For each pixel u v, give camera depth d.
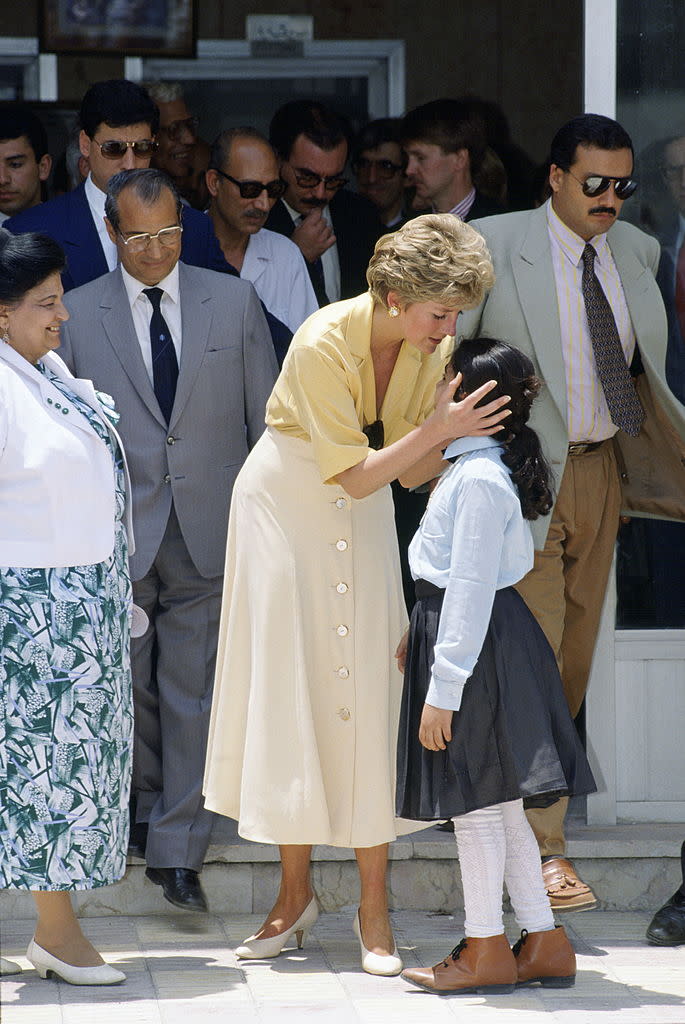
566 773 14.45
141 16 30.33
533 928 15.02
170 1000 14.71
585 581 17.72
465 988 14.75
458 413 13.91
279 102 31.58
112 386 16.84
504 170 22.48
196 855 16.86
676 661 18.62
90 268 18.08
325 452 14.58
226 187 20.05
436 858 17.47
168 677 17.34
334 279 24.25
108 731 14.86
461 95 31.55
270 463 15.45
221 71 31.30
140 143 18.06
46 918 15.24
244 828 15.23
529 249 17.00
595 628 17.92
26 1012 14.40
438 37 31.47
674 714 18.66
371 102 31.67
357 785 15.29
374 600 15.39
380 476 14.40
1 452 14.51
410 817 14.62
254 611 15.41
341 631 15.25
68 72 30.41
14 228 18.17
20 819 14.53
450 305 14.20
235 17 31.17
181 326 16.97
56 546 14.64
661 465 17.70
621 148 16.52
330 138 21.97
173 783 17.14
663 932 16.38
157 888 17.38
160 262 16.52
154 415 16.88
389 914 17.39
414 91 31.59
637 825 18.53
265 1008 14.45
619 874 17.75
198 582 17.23
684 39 18.42
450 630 14.02
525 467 14.37
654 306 17.45
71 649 14.60
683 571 18.66
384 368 15.23
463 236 14.27
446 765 14.30
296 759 15.16
